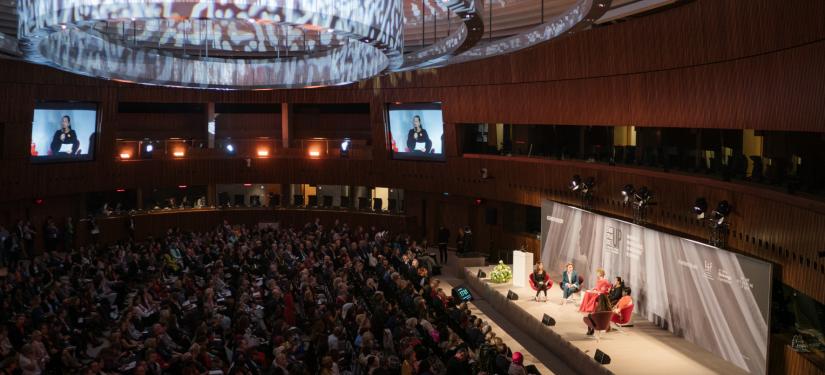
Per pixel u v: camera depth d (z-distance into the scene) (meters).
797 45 12.43
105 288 19.48
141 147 29.42
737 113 14.95
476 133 27.67
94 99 27.28
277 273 20.00
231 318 16.53
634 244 18.33
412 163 28.95
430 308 18.11
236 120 34.12
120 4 6.49
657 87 18.08
